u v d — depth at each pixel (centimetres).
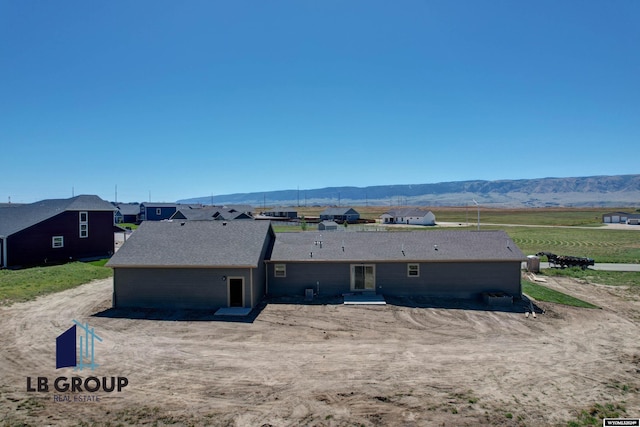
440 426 1009
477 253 2345
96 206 3988
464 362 1416
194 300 2167
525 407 1103
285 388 1209
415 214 10500
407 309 2106
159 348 1548
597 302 2291
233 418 1039
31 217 3662
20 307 2095
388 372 1329
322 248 2481
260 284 2319
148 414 1054
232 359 1440
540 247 5156
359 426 1009
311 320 1920
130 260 2194
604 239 6116
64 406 1088
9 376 1278
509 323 1878
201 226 2519
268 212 13225
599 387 1229
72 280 2795
